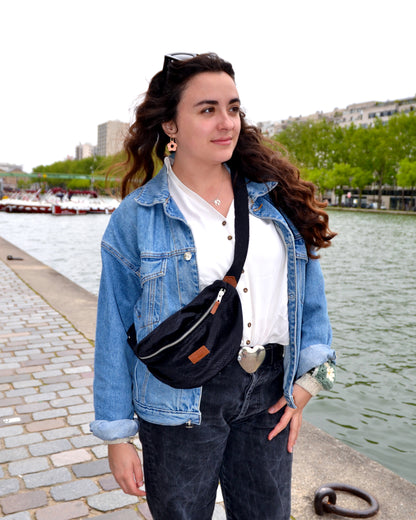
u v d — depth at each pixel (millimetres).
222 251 1330
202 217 1343
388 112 100125
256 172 1395
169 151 1451
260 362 1327
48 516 2473
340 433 5031
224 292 1279
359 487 2707
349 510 2436
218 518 2465
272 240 1373
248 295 1342
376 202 85375
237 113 1332
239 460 1418
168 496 1344
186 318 1259
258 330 1356
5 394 4047
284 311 1393
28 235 29844
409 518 2439
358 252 22406
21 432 3375
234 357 1316
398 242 27672
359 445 4809
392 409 5551
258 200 1401
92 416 3629
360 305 10867
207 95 1266
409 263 18578
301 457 3031
